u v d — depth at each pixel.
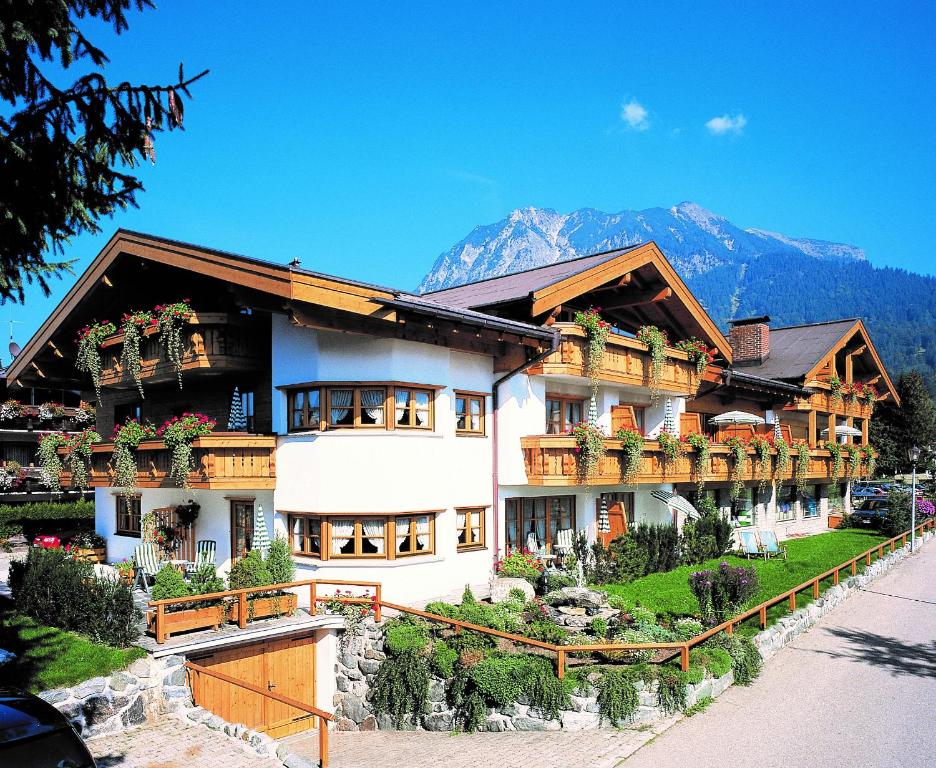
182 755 10.09
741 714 11.74
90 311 21.45
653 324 25.38
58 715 7.75
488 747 11.04
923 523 32.81
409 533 16.62
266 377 18.27
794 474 30.30
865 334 38.88
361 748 11.80
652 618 14.33
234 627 13.22
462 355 18.09
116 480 19.72
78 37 6.79
